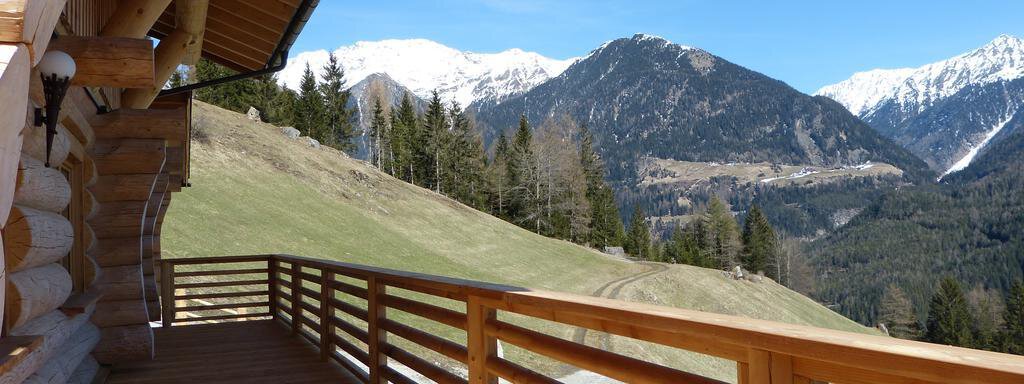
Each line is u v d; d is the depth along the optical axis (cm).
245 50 809
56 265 414
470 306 358
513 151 7069
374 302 508
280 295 944
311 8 611
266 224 3014
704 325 195
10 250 315
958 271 14888
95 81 340
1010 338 6862
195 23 642
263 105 6253
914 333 7475
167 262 966
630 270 5050
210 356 680
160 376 586
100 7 604
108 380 575
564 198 6744
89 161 578
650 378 232
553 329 2206
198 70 5953
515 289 312
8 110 177
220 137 4147
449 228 4569
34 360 322
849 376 162
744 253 8388
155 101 783
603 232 6988
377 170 5309
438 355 1508
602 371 255
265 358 668
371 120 7894
